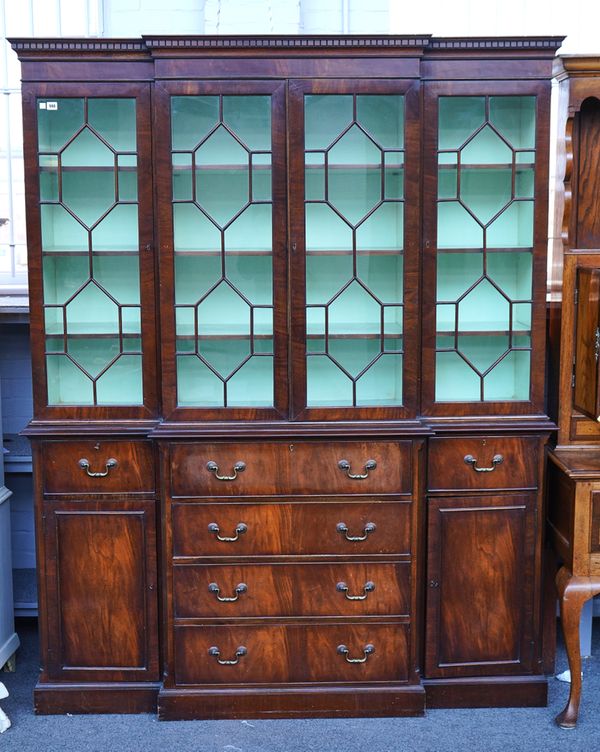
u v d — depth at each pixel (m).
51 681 2.55
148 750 2.34
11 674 2.79
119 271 2.51
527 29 3.09
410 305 2.43
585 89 2.49
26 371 3.21
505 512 2.53
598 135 2.60
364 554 2.48
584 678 2.75
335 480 2.46
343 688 2.52
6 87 3.14
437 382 2.54
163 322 2.43
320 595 2.49
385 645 2.51
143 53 2.38
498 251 2.48
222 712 2.50
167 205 2.40
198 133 2.40
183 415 2.45
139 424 2.49
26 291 3.20
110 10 3.04
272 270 2.43
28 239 2.44
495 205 2.51
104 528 2.51
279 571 2.48
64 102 2.42
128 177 2.46
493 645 2.56
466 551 2.53
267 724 2.48
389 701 2.51
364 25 3.07
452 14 3.07
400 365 2.48
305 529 2.47
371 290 2.48
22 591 3.08
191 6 3.03
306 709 2.51
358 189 2.44
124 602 2.53
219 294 2.49
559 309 2.60
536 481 2.52
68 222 2.51
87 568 2.52
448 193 2.48
